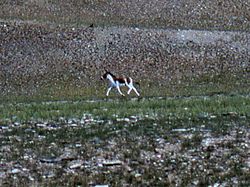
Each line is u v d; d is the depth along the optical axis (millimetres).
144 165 62438
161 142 72438
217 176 57719
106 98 145750
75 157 65562
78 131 81062
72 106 117375
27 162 64000
